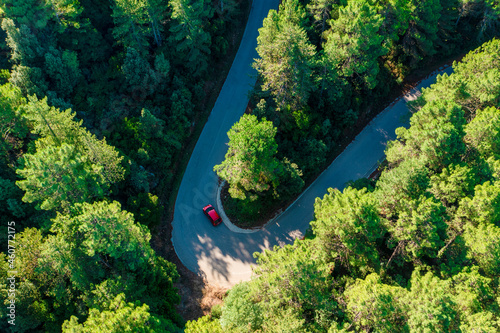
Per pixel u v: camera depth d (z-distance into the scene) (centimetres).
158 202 4947
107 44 5241
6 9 4359
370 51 5162
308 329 3066
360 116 6003
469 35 6894
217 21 5897
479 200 3559
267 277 3256
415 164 3669
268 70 4875
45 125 3878
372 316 2909
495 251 3250
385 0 5353
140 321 2814
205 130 5681
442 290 2950
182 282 4525
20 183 3372
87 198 3753
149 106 5216
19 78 4250
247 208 4944
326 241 3641
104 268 3475
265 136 4259
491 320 3036
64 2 4603
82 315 3272
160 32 5647
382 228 3534
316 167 5350
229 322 3403
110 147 4094
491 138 4094
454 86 4694
